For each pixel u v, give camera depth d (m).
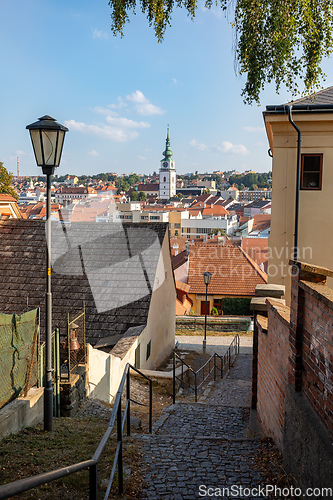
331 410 3.69
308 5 8.67
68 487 4.52
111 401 10.01
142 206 146.88
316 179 11.52
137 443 5.89
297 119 11.09
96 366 9.25
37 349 7.34
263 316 7.80
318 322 4.05
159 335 16.23
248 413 8.91
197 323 25.34
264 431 6.59
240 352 19.66
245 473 4.93
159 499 4.34
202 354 19.17
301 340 4.59
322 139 11.27
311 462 3.89
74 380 7.91
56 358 7.56
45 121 6.34
